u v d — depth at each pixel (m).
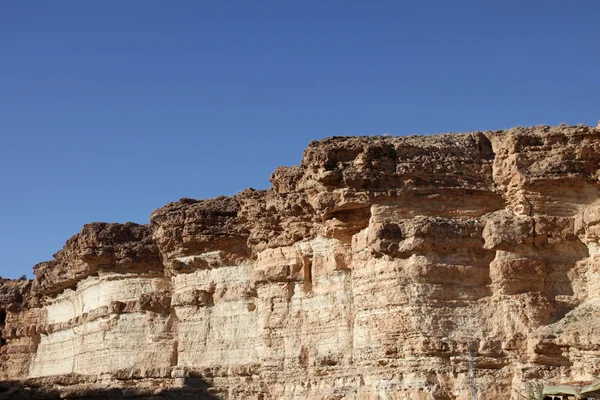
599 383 37.66
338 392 46.03
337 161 46.56
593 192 44.44
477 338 42.81
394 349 43.53
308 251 50.91
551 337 41.47
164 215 61.03
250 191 54.81
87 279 66.56
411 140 46.88
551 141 44.88
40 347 73.44
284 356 50.38
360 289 45.78
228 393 53.84
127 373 59.00
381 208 45.31
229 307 57.06
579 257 44.03
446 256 44.16
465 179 45.56
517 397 41.00
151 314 60.75
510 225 43.81
